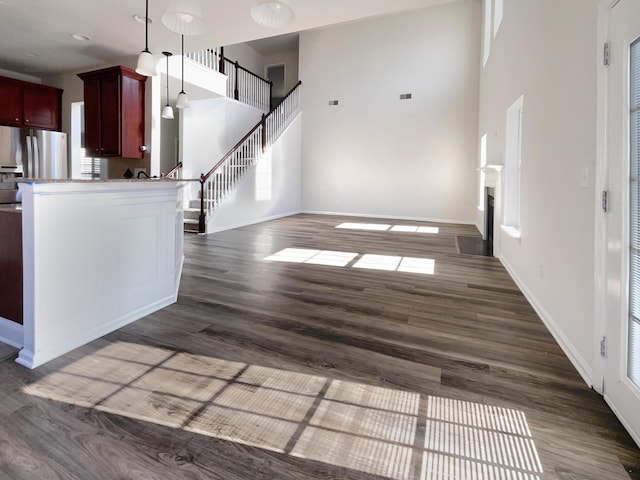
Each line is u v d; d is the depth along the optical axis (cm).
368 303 316
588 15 198
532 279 314
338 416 164
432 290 354
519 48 382
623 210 160
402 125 958
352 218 961
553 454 142
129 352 220
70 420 157
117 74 488
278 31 426
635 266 154
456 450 144
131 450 140
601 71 179
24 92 549
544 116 283
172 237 303
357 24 979
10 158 521
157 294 289
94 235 231
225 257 487
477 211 838
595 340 184
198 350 224
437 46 910
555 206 254
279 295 334
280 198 962
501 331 259
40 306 201
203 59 695
